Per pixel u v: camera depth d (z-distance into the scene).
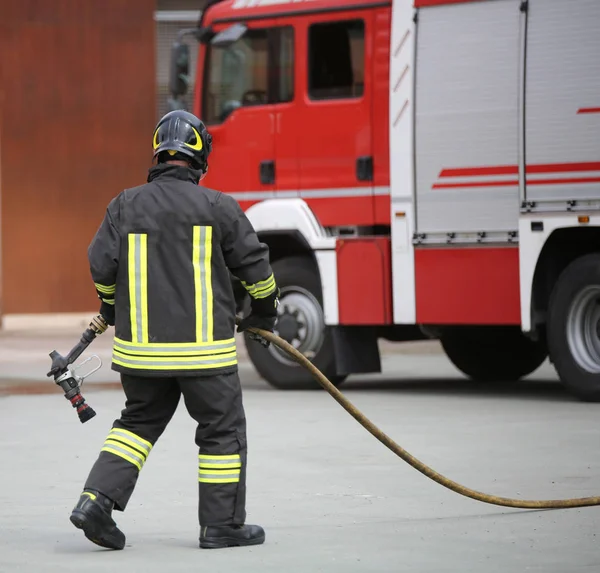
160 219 11.62
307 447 17.91
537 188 22.25
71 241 44.94
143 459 11.80
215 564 11.00
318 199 24.88
